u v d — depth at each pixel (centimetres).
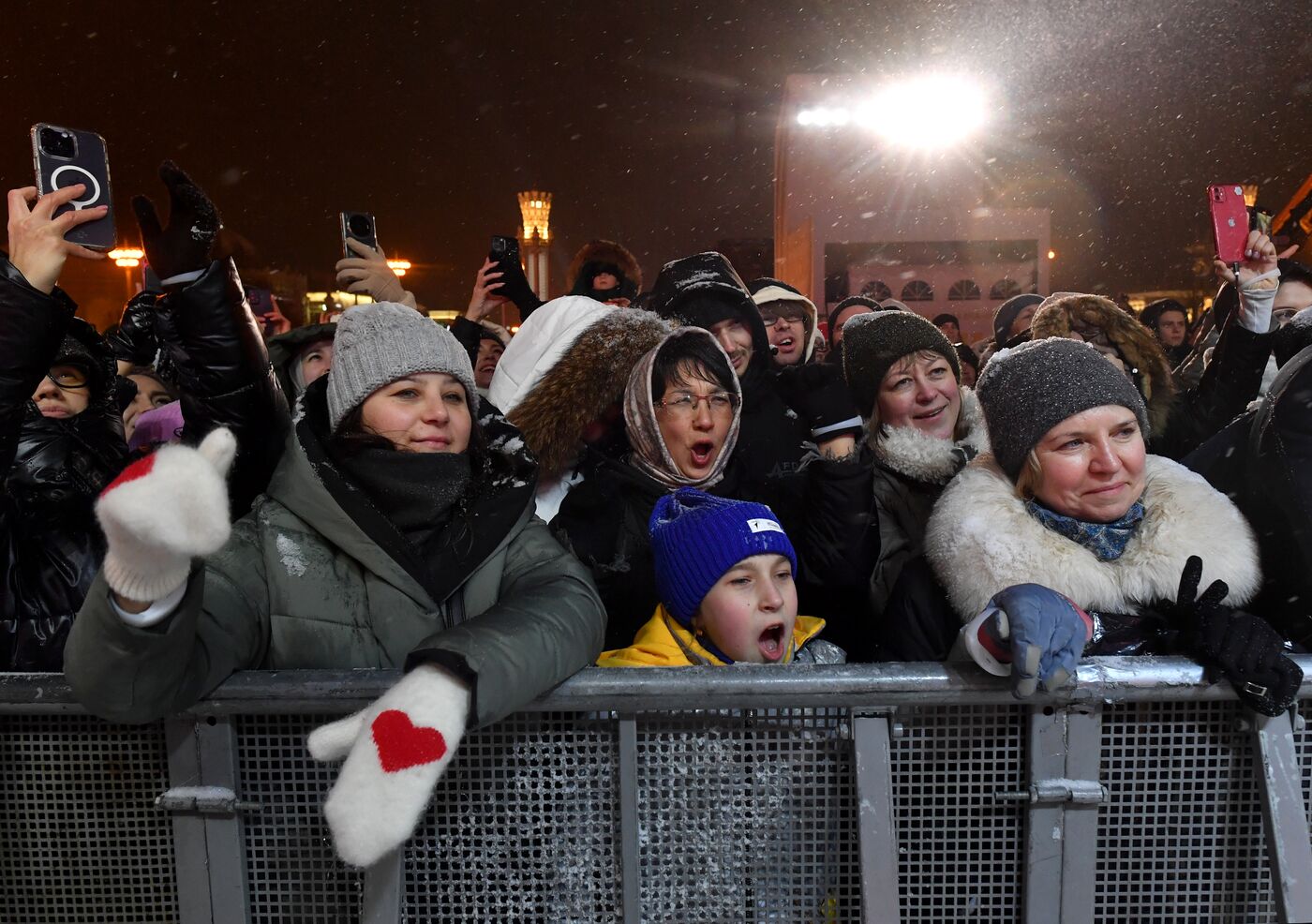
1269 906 122
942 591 167
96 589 100
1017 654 107
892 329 248
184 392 156
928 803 122
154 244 153
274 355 268
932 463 216
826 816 121
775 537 160
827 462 192
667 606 169
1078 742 117
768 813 121
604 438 235
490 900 123
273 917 123
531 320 249
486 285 330
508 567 143
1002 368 171
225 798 118
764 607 158
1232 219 251
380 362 151
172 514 87
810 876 122
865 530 192
